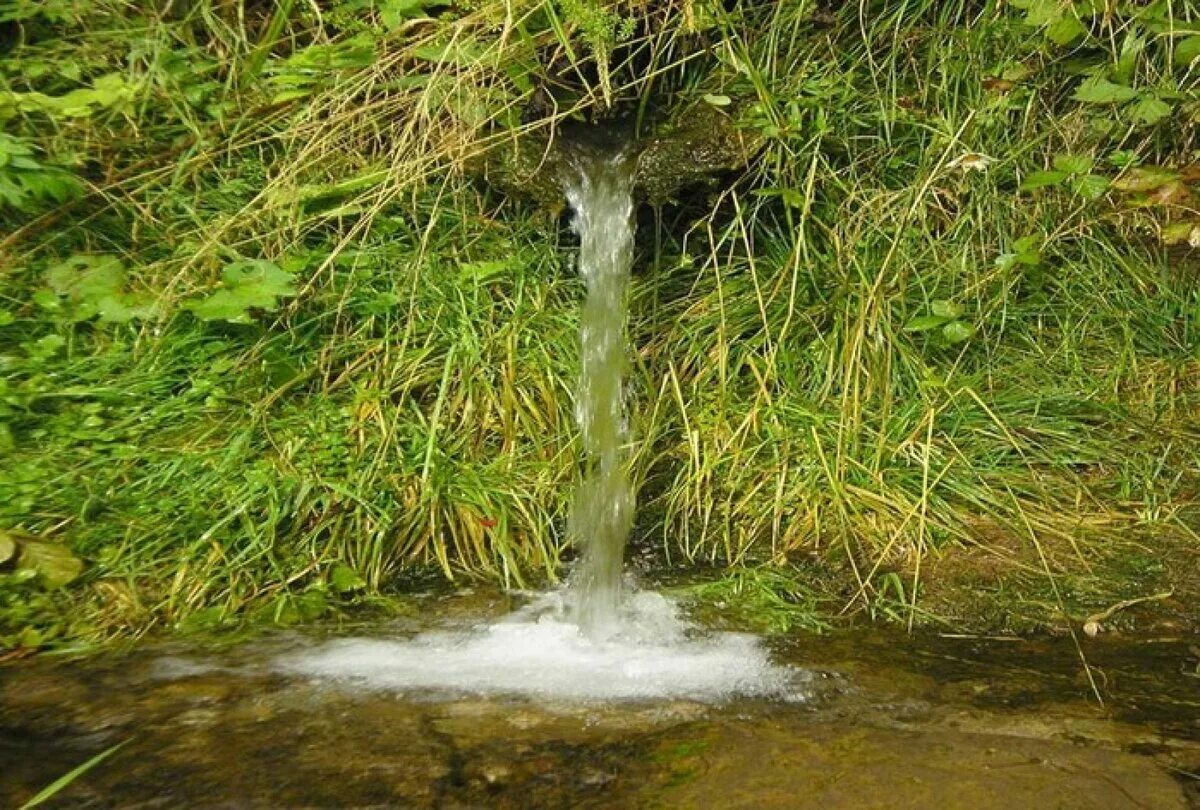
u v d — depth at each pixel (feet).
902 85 13.52
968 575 9.87
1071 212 12.87
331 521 10.05
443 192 12.53
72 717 7.61
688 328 11.98
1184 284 12.95
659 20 12.23
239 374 10.93
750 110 11.82
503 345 11.54
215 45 13.69
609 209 11.59
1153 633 8.98
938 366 11.95
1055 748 7.18
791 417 11.26
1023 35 13.32
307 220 11.95
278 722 7.55
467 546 10.39
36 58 12.92
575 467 10.93
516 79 11.48
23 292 11.17
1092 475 11.12
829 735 7.36
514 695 7.99
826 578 9.96
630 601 9.66
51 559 9.07
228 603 9.30
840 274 12.01
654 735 7.39
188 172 12.36
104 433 10.18
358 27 13.24
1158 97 12.12
